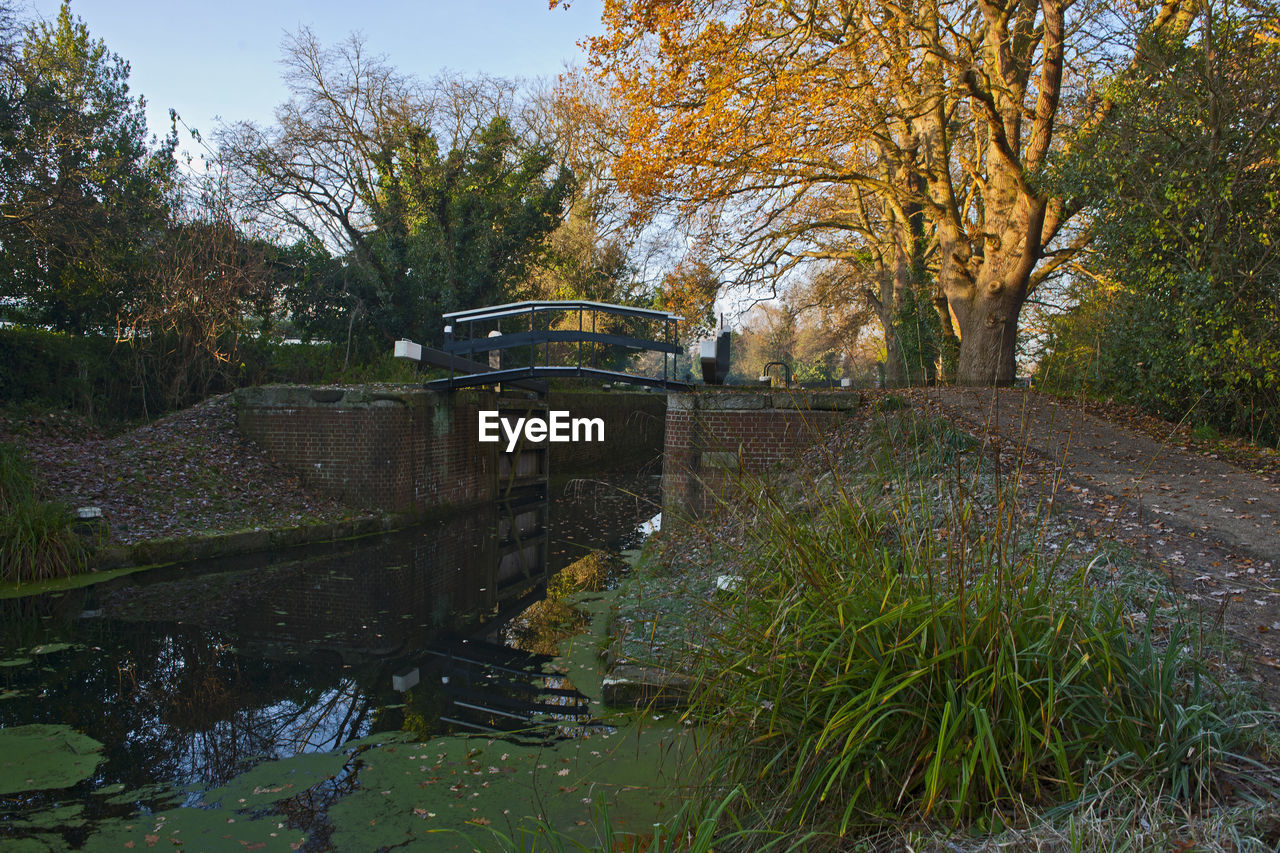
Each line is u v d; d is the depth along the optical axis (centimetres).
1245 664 309
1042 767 243
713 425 951
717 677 312
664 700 455
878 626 266
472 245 2169
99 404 1356
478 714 480
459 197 2155
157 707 496
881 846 233
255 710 493
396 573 913
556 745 423
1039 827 212
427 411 1254
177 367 1460
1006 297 1328
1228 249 930
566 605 788
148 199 1705
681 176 1293
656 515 1470
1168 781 233
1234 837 196
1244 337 934
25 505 805
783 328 2498
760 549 344
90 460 1026
